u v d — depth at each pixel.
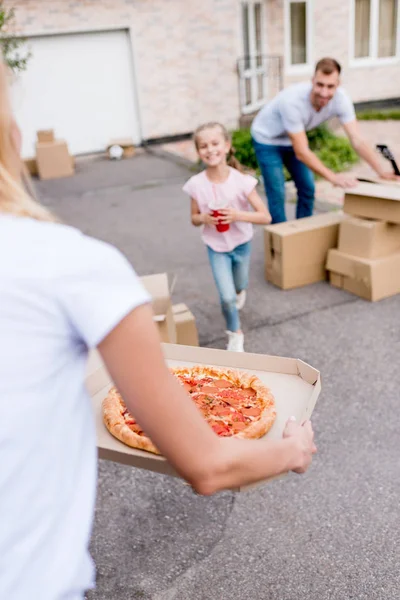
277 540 2.38
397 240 4.48
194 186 3.70
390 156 4.45
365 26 13.79
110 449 1.19
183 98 12.73
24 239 0.74
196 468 0.83
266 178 5.09
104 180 9.82
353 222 4.42
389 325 4.04
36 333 0.73
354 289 4.53
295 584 2.18
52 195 9.07
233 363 1.46
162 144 12.89
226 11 12.29
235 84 12.90
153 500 2.66
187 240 6.39
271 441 0.94
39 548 0.77
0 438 0.72
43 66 11.76
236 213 3.53
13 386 0.72
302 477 2.72
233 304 3.67
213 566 2.29
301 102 4.47
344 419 3.10
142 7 11.84
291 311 4.38
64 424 0.78
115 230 7.02
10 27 10.53
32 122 12.11
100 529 2.52
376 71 14.18
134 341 0.75
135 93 12.52
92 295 0.73
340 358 3.69
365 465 2.76
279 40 13.30
